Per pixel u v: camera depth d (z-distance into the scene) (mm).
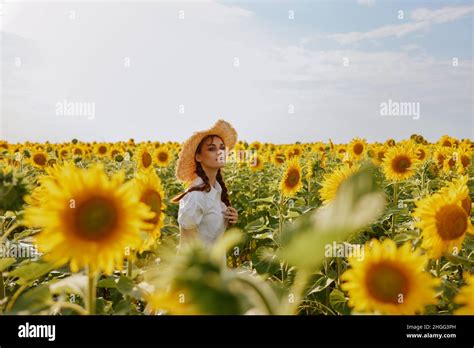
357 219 630
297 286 948
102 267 1792
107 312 3402
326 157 16969
